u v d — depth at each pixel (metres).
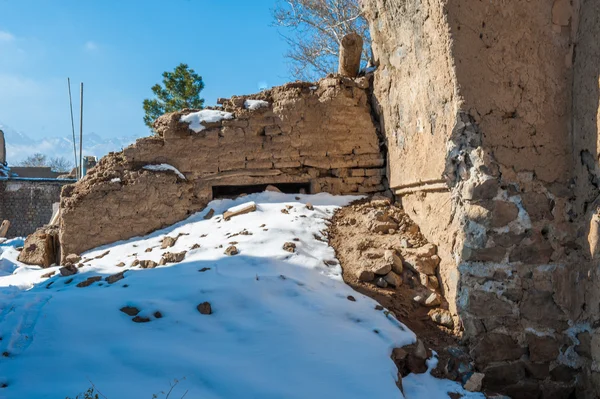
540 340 4.62
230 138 7.27
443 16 4.68
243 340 3.91
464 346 4.67
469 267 4.71
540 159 4.73
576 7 4.81
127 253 6.39
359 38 7.86
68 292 4.89
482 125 4.65
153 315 4.20
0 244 9.95
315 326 4.21
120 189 6.96
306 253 5.63
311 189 7.39
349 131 7.42
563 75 4.82
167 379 3.27
